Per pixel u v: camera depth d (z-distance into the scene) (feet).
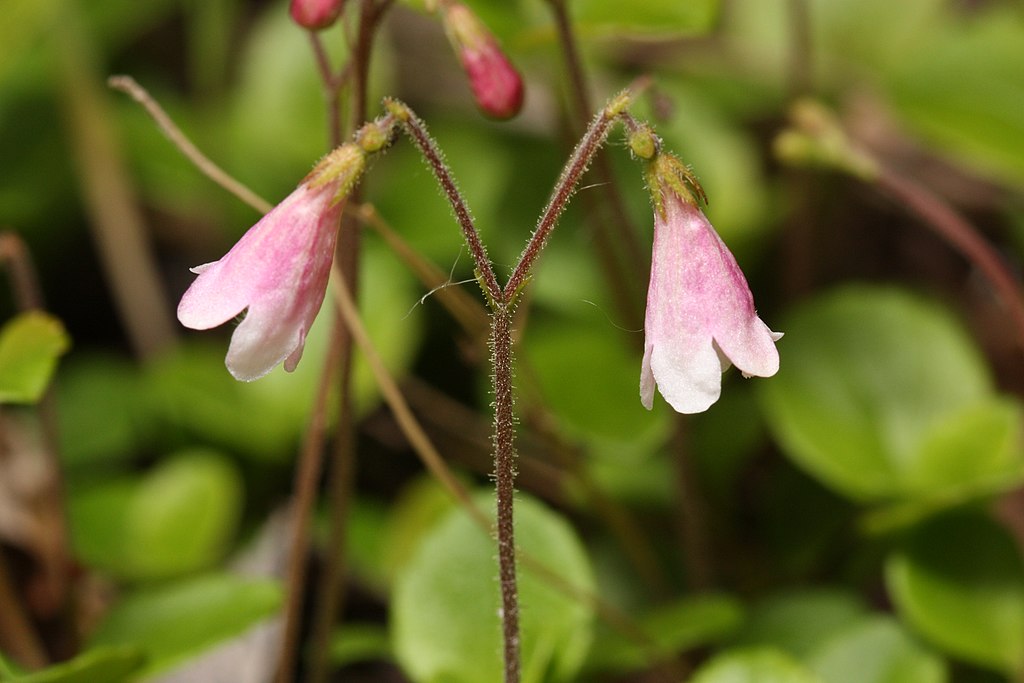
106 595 0.72
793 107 0.72
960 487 0.66
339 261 0.63
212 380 0.74
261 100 0.80
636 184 0.73
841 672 0.66
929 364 0.72
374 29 0.61
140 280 0.82
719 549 0.73
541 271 0.73
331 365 0.64
